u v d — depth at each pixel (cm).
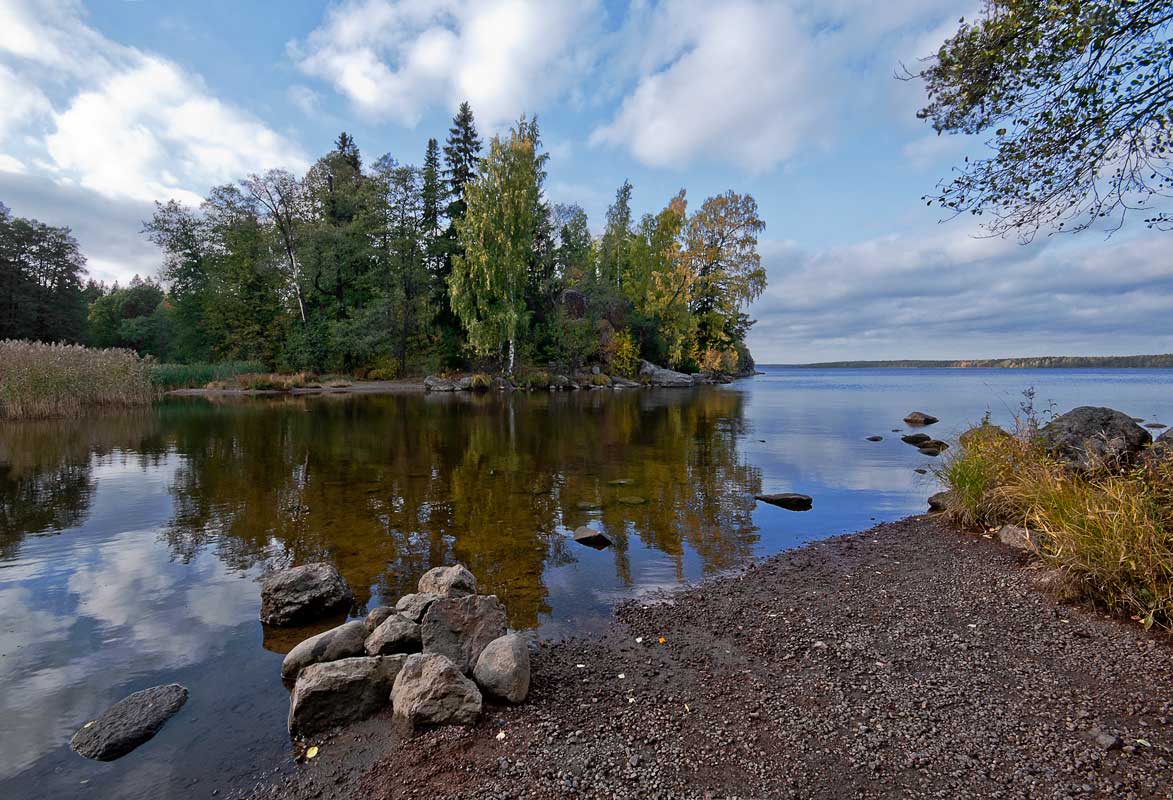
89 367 2333
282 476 1104
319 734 336
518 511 856
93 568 612
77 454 1332
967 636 452
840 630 468
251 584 571
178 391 3575
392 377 4522
